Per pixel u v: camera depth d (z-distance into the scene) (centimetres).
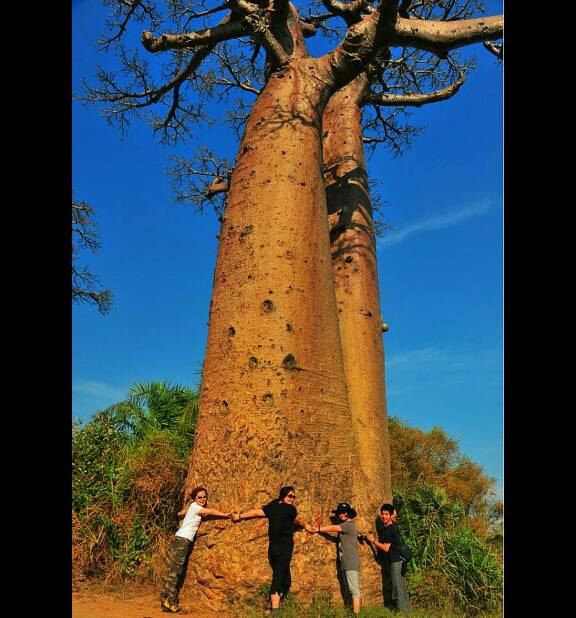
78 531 754
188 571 611
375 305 878
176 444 929
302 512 619
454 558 809
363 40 809
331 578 613
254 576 582
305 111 782
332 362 705
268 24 834
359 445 776
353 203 920
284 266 696
